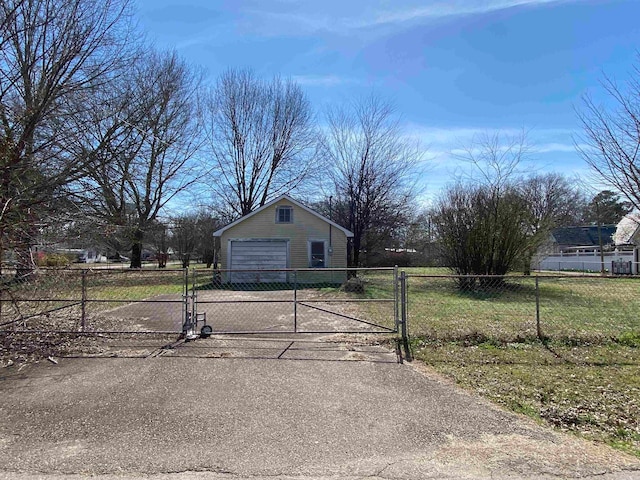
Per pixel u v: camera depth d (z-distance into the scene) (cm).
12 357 552
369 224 2198
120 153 1223
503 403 401
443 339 652
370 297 1276
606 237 4166
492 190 1508
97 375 482
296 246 1941
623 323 803
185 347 608
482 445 316
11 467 282
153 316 873
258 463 289
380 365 525
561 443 319
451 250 1564
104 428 344
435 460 293
